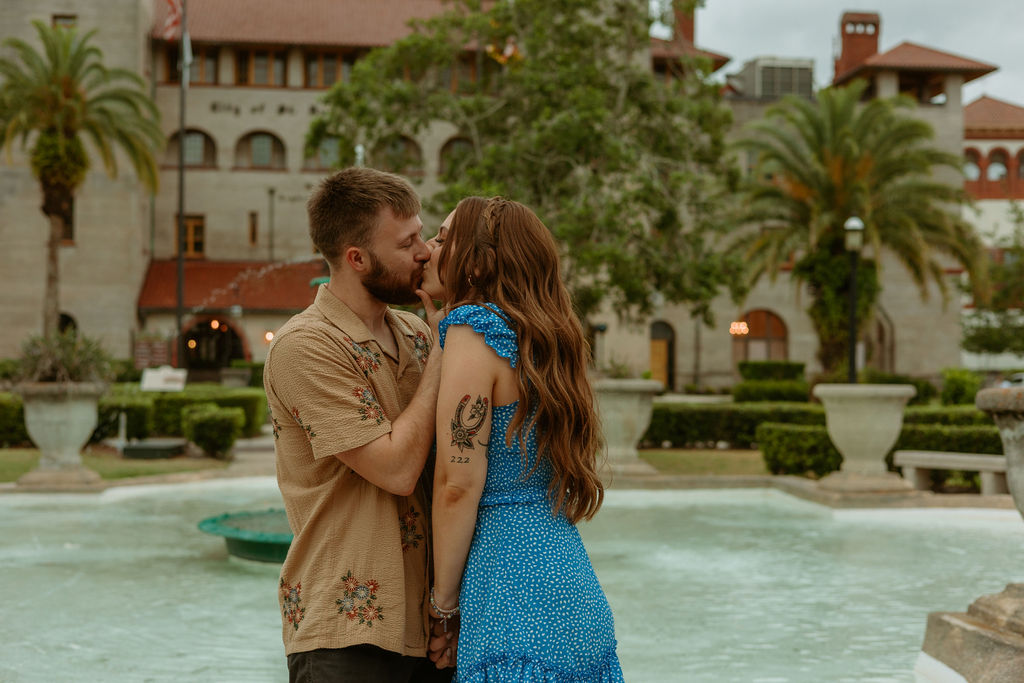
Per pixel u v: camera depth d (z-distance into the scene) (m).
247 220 39.25
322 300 2.25
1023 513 3.72
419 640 2.16
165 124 38.84
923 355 41.75
